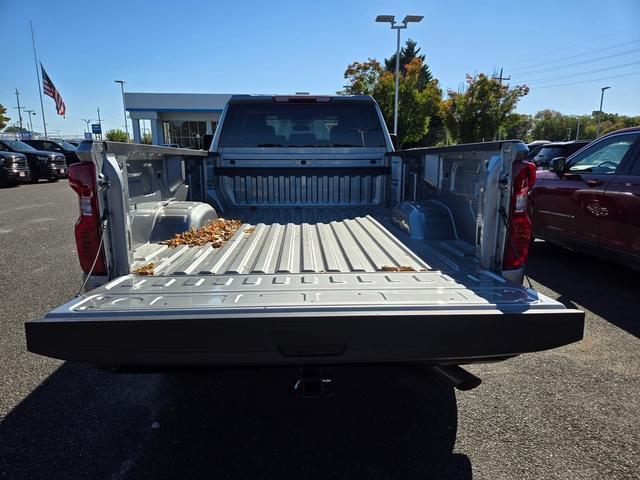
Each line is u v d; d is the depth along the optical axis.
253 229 3.84
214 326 1.96
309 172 5.02
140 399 3.18
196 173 4.38
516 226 2.58
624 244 5.20
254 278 2.50
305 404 3.12
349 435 2.78
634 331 4.32
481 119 27.02
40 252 7.54
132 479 2.40
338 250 3.13
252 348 1.99
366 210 4.77
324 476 2.41
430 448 2.65
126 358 1.99
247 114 5.01
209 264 2.74
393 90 30.19
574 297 5.25
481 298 2.17
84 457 2.57
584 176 5.88
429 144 44.09
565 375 3.52
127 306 2.07
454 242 3.28
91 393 3.26
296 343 1.99
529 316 2.06
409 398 3.20
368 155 5.05
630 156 5.32
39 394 3.24
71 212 11.92
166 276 2.53
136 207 2.96
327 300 2.13
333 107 5.05
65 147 25.19
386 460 2.54
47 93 33.97
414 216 3.43
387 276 2.53
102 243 2.48
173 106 34.75
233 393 3.26
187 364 2.01
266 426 2.87
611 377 3.48
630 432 2.80
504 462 2.53
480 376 3.51
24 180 19.19
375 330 1.99
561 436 2.76
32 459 2.55
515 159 2.51
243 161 4.95
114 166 2.46
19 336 4.21
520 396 3.22
